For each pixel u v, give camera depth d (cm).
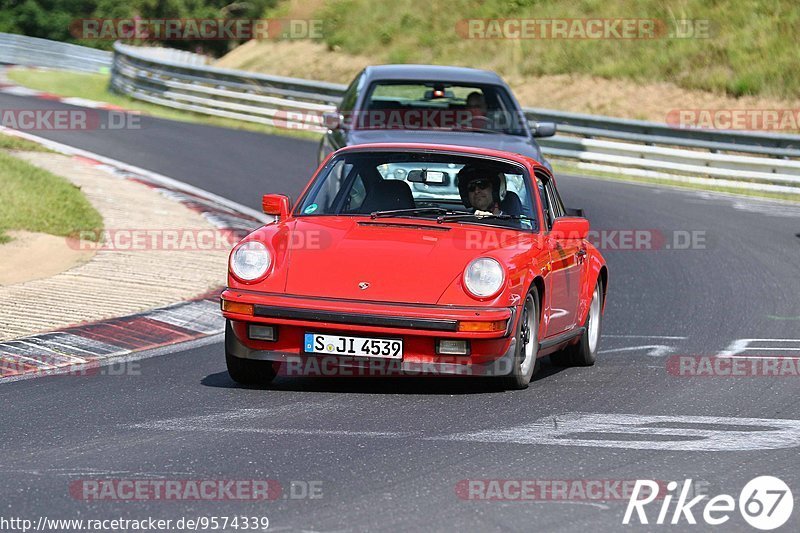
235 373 2616
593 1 11656
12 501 1709
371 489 1788
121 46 11438
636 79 10381
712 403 2541
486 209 2853
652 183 7469
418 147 2977
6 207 4628
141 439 2095
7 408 2359
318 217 2800
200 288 3841
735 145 7525
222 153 7531
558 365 3105
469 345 2452
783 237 5534
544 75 10894
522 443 2106
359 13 12950
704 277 4584
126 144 7581
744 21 10806
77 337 3095
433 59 11869
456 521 1642
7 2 16625
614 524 1658
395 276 2508
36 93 10219
